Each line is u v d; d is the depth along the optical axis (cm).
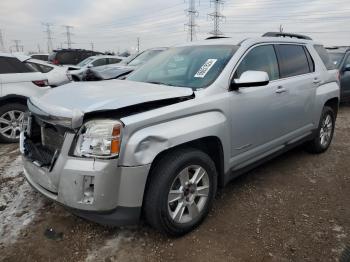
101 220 269
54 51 1917
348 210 354
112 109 254
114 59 1529
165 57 417
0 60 601
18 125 605
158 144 267
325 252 284
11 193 387
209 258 276
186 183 297
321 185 416
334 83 531
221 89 327
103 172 250
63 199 263
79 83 356
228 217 337
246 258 276
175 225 292
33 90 616
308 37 525
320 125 505
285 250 287
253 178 434
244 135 354
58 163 264
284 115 412
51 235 304
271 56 408
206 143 326
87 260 272
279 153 431
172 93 297
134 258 275
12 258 274
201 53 382
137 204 266
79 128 258
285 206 361
